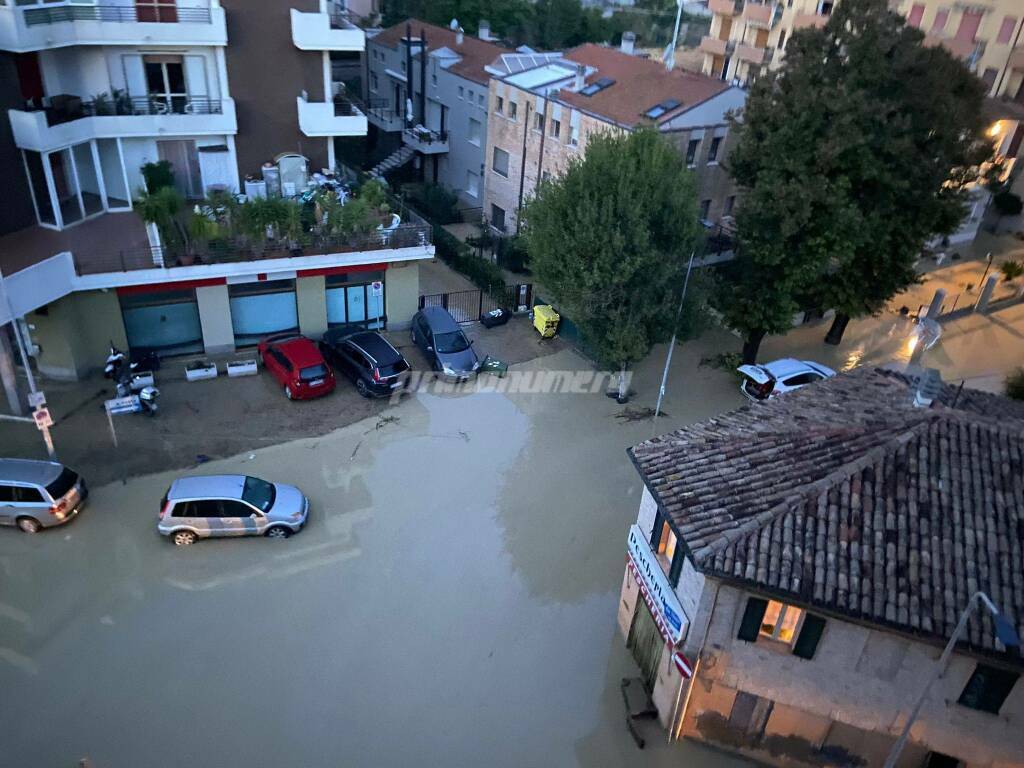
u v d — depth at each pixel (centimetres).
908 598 1224
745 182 2591
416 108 4512
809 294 2788
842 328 3069
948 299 3566
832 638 1304
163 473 2100
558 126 3475
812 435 1481
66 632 1655
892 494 1334
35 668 1572
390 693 1586
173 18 2419
